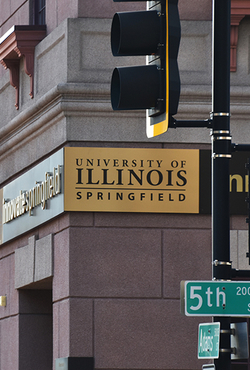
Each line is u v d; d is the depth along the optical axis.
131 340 13.37
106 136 13.81
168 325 13.48
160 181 13.73
